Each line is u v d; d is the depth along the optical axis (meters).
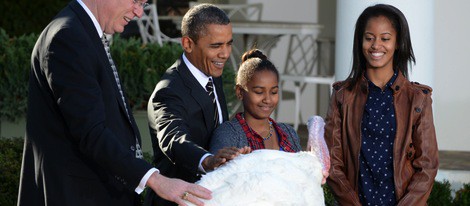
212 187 3.91
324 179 4.14
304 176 3.90
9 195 7.36
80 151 4.47
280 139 5.04
